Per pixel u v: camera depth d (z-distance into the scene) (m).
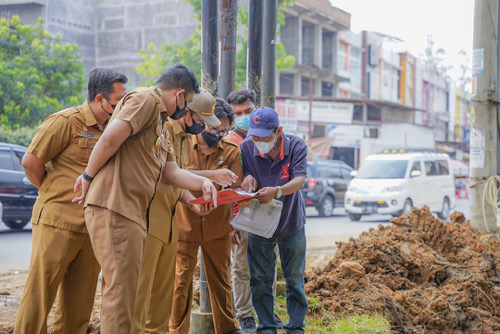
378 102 41.97
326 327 5.83
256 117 5.06
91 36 38.16
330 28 42.19
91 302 4.77
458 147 55.91
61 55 27.62
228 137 5.94
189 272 5.25
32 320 4.49
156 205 4.44
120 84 4.57
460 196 41.25
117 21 38.19
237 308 5.93
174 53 29.52
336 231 17.11
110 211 4.06
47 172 4.61
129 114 4.06
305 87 41.53
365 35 47.22
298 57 39.47
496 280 7.68
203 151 5.26
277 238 5.38
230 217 5.33
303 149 5.32
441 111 62.19
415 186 20.72
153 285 4.67
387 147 43.12
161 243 4.48
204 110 4.66
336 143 39.19
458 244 8.58
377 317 6.02
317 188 22.23
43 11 34.31
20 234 14.74
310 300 6.21
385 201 19.88
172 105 4.31
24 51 26.81
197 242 5.21
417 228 8.54
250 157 5.38
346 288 6.58
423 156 21.78
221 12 5.98
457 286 7.23
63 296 4.73
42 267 4.48
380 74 49.16
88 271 4.71
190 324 5.79
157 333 4.72
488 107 10.75
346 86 45.09
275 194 5.05
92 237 4.11
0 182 14.27
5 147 14.60
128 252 4.07
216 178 4.97
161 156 4.37
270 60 6.96
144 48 37.97
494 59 10.77
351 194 20.42
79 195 4.53
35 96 25.81
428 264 7.64
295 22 39.38
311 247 13.18
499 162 10.90
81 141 4.57
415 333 6.18
